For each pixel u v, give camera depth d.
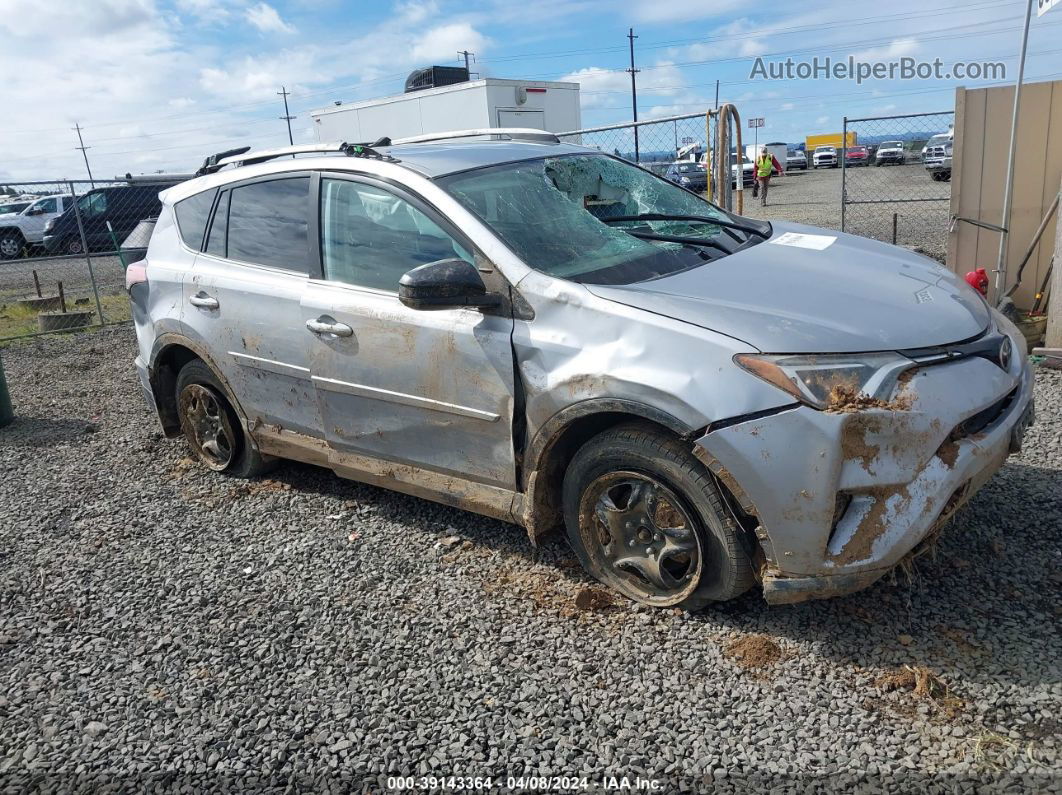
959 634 2.95
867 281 3.33
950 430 2.73
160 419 5.25
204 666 3.19
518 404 3.31
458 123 13.30
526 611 3.36
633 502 3.18
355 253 3.87
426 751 2.65
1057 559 3.37
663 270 3.38
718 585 3.03
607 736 2.65
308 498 4.68
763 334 2.83
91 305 13.36
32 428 6.63
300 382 4.14
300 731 2.78
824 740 2.54
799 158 43.34
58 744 2.83
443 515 4.30
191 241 4.72
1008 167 7.11
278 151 4.66
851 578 2.73
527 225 3.57
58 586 3.91
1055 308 6.02
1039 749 2.41
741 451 2.74
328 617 3.46
